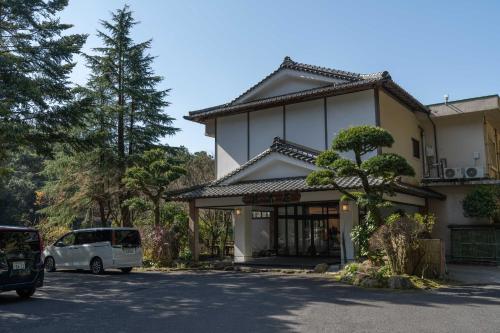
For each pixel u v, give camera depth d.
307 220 20.08
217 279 13.39
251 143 20.02
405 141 19.11
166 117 25.30
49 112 17.17
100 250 15.64
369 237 12.59
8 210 39.59
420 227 12.16
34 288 10.14
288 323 7.10
